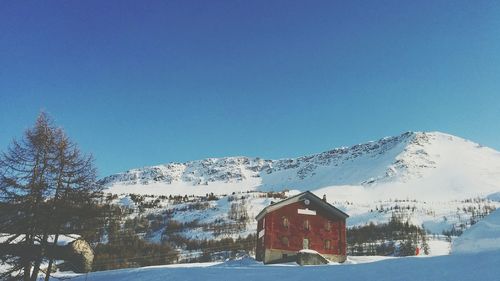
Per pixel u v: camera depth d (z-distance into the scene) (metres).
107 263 83.19
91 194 25.42
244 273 19.47
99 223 26.27
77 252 34.91
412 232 187.50
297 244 52.94
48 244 24.64
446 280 10.74
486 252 12.73
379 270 14.07
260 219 58.66
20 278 23.62
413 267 13.27
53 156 24.58
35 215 23.56
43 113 25.28
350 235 189.12
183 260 117.69
